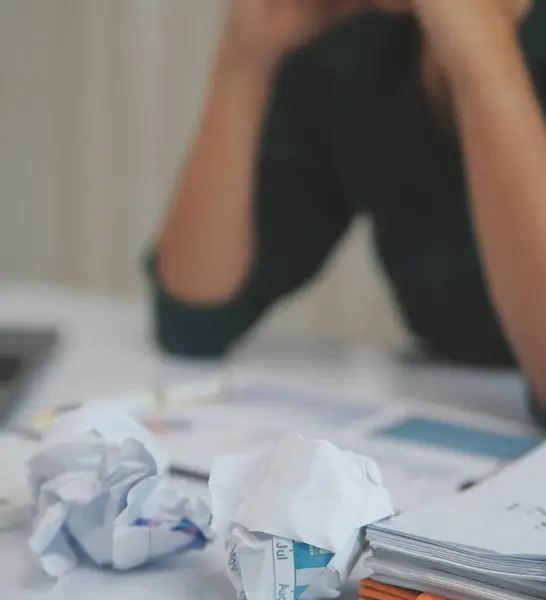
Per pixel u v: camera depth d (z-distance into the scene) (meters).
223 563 0.42
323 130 1.05
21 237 1.82
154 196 1.75
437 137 0.96
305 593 0.37
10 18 1.74
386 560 0.36
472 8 0.72
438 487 0.52
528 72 0.77
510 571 0.33
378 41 1.02
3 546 0.43
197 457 0.56
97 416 0.44
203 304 0.99
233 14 1.01
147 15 1.69
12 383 0.77
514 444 0.62
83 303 1.41
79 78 1.74
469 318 0.98
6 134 1.78
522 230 0.67
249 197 1.02
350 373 0.93
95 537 0.41
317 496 0.37
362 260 1.64
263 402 0.73
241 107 1.02
